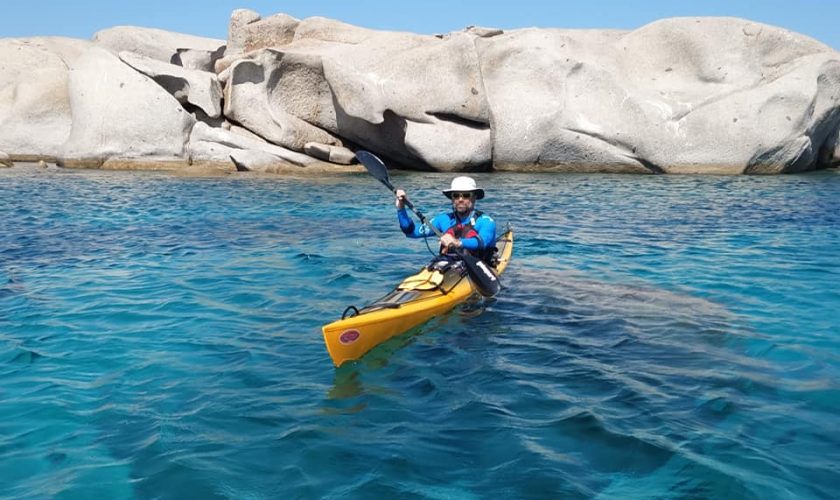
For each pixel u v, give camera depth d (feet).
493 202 43.16
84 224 35.27
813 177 56.34
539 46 62.85
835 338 16.96
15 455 11.40
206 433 12.16
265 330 18.11
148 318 19.20
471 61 61.16
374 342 16.53
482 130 61.72
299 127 64.34
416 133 61.52
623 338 17.16
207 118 65.26
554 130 60.70
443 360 15.81
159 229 33.94
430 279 19.66
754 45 61.52
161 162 62.39
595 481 10.39
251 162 61.16
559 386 14.14
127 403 13.47
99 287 22.67
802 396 13.43
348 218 37.50
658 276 23.73
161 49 94.27
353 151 67.10
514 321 18.66
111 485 10.43
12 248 29.25
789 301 20.43
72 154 63.46
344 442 11.78
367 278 23.94
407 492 10.17
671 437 11.73
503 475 10.62
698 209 39.50
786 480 10.34
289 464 11.04
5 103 70.08
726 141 58.29
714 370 14.90
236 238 31.63
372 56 62.85
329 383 14.51
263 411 13.08
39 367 15.44
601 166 61.11
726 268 24.86
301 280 23.62
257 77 63.87
